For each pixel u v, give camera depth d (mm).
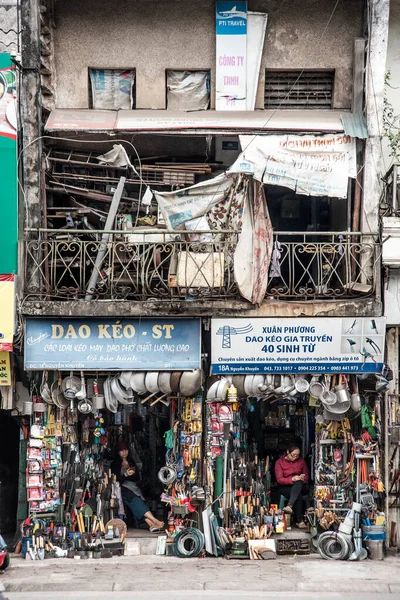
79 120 13797
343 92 14477
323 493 13641
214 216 13828
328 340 13492
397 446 13828
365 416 13469
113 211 13734
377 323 13422
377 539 12961
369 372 13492
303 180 13484
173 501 13672
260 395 13695
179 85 14602
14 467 14953
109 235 13891
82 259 13742
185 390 13547
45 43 14320
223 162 14938
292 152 13469
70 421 13883
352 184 14094
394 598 10766
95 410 13734
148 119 13758
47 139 14266
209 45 14453
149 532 14023
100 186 14820
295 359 13523
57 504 13641
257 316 13484
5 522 14828
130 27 14453
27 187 13688
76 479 13805
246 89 14414
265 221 13492
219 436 13562
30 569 12484
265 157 13422
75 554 13328
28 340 13516
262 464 14289
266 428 15367
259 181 13508
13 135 13352
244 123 13617
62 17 14445
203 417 13898
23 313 13367
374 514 13148
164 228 14047
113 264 13656
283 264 15258
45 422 13648
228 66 14398
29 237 13586
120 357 13547
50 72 14328
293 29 14469
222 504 13430
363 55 14141
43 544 13344
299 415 15188
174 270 13367
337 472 13688
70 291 13523
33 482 13406
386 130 14258
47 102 14430
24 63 13688
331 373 13539
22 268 13523
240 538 13117
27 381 13844
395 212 13641
